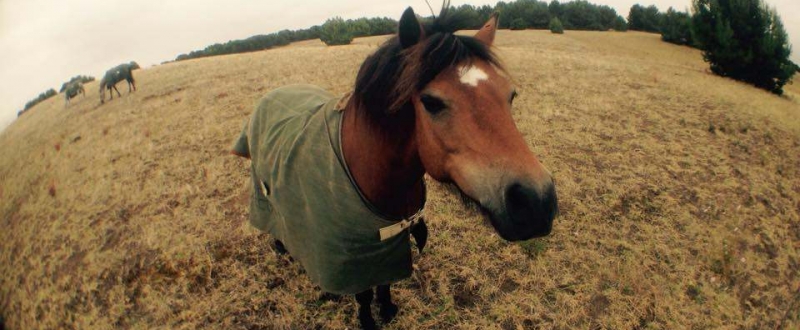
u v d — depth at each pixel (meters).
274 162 2.00
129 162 5.39
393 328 2.67
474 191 1.33
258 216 2.50
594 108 6.27
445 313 2.73
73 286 3.35
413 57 1.33
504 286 2.94
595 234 3.46
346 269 1.84
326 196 1.70
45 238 4.17
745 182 4.43
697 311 2.84
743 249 3.46
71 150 6.67
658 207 3.86
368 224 1.71
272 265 3.16
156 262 3.35
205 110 6.91
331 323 2.70
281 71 9.52
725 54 12.53
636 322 2.71
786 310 2.95
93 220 4.20
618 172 4.38
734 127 5.84
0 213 5.56
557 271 3.04
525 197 1.23
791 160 5.15
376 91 1.47
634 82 8.16
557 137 5.15
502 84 1.39
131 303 3.07
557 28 32.00
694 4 13.30
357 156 1.65
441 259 3.14
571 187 4.05
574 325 2.68
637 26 47.12
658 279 3.04
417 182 1.88
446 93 1.31
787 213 4.01
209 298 2.96
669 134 5.45
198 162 5.01
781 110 7.75
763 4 11.85
